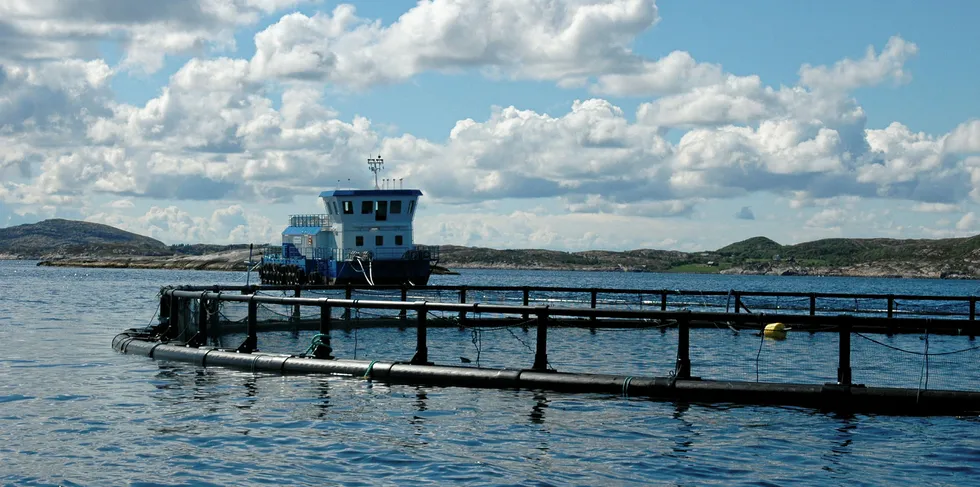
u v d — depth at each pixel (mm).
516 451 16391
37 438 17109
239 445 16641
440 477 14633
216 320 34062
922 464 15664
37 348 31812
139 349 29672
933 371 27750
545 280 190000
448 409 20156
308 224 95562
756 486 14312
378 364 24266
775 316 21312
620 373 27188
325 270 83438
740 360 30438
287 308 42594
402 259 83438
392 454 16062
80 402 20797
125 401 20953
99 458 15656
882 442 17250
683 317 22047
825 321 20953
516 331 41781
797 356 31672
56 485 14039
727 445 16953
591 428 18297
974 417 19531
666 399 21453
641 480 14625
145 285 111000
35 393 22000
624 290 45188
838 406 20344
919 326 21609
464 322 42938
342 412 19781
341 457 15836
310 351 26141
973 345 36438
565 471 15086
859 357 31469
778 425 18672
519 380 22766
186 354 27672
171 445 16625
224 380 24078
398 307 24547
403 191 85688
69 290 93188
